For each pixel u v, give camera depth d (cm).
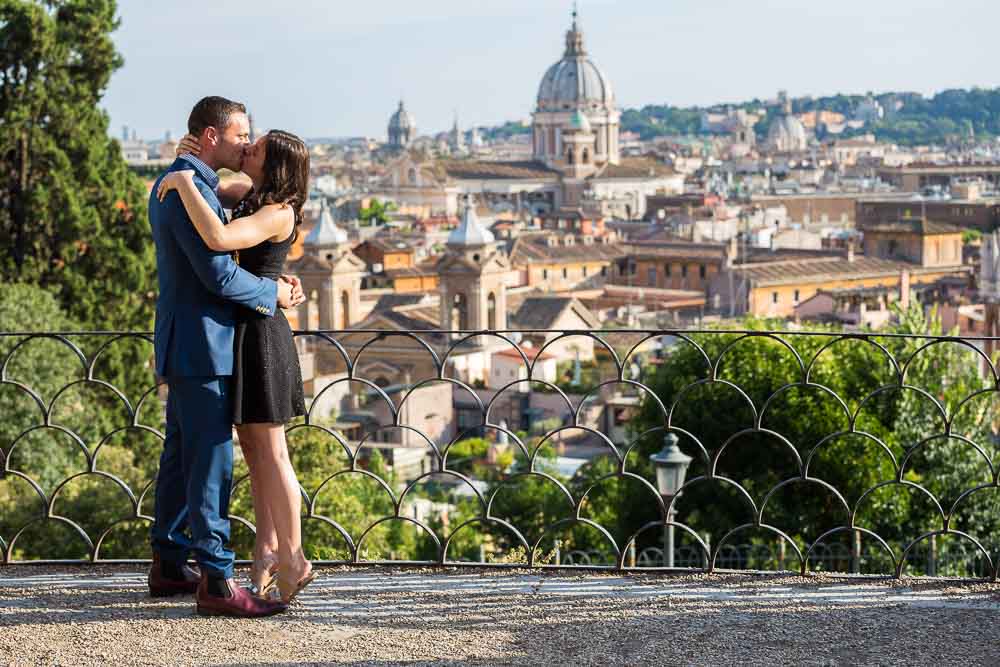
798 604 783
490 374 10125
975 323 11050
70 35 4981
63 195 4831
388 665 688
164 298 744
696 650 709
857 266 16125
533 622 754
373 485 3412
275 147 751
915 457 3147
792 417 3105
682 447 3281
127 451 3462
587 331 852
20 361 3484
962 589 811
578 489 3769
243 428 772
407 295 12275
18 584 827
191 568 815
